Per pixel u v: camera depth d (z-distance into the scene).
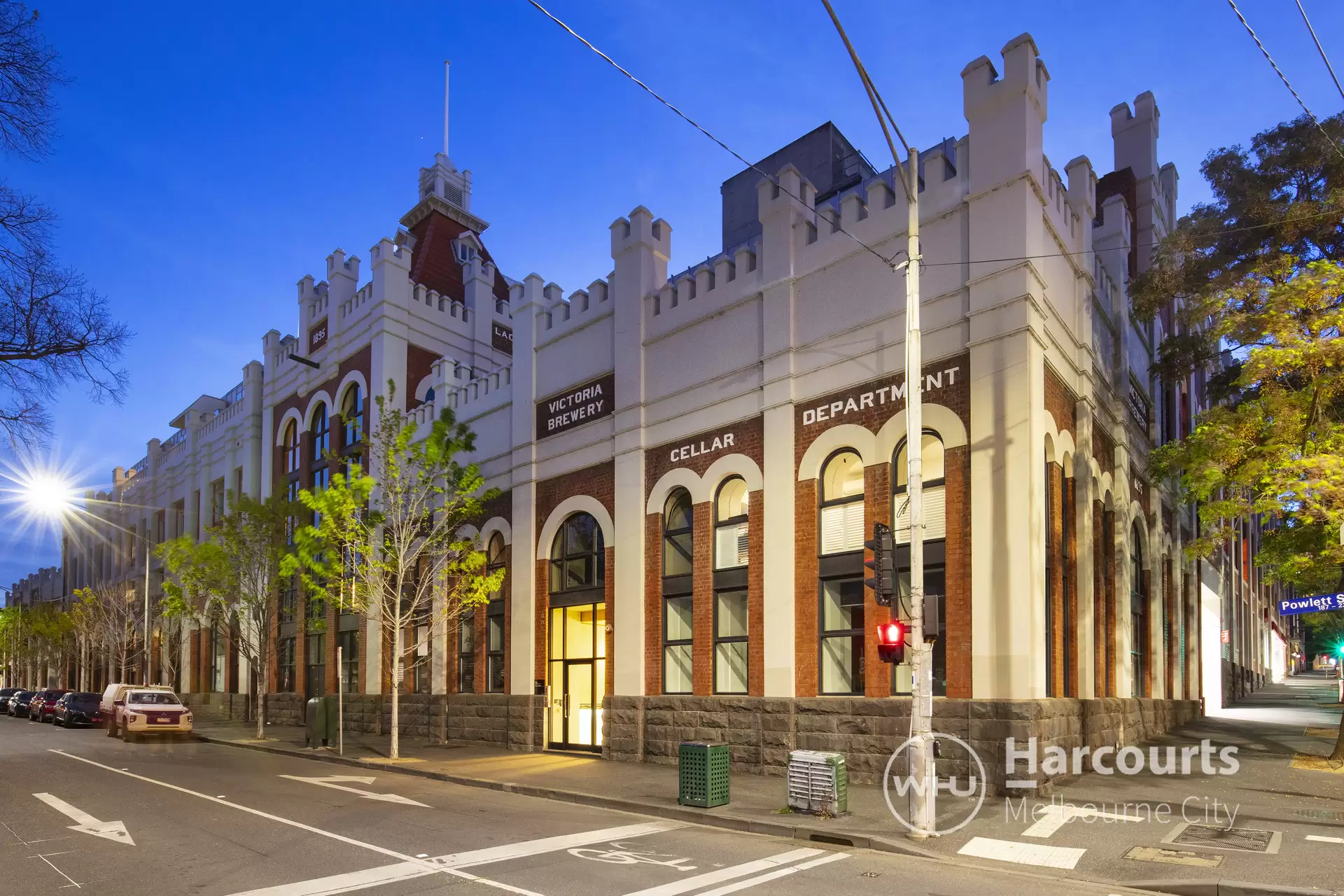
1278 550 19.12
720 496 19.98
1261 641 57.97
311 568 25.44
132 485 56.81
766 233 19.48
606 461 22.61
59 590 73.56
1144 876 9.50
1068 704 15.80
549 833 12.09
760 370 19.16
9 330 14.41
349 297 35.47
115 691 31.95
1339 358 16.23
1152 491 24.31
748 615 18.62
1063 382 17.78
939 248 16.67
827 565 17.45
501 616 25.88
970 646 15.20
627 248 22.56
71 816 13.31
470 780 17.69
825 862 10.36
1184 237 19.91
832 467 17.91
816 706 16.92
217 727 34.25
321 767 20.83
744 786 15.67
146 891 8.93
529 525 24.61
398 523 23.59
